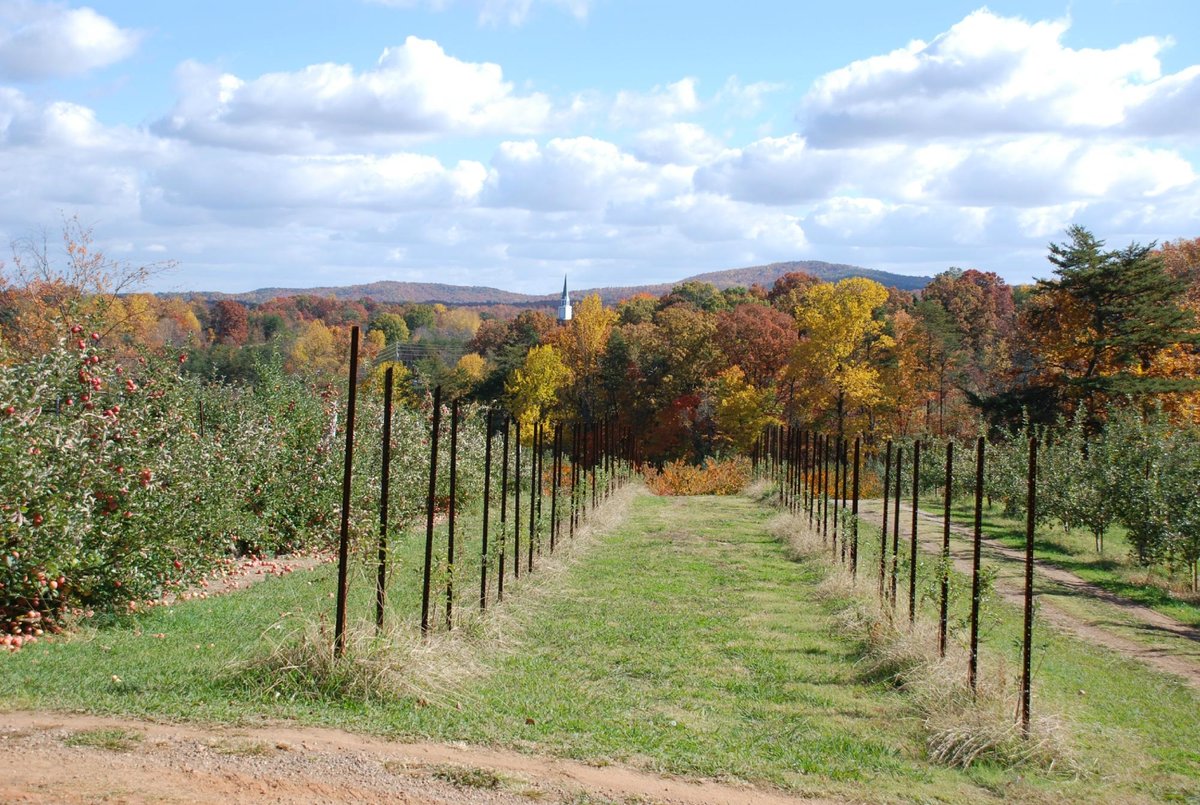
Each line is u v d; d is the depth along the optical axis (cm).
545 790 477
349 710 583
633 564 1390
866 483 3034
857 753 596
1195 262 4878
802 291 7606
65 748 462
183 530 938
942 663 750
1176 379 3416
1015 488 2181
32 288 2047
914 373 5169
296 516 1404
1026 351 4762
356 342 647
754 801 498
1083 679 820
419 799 446
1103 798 546
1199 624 1119
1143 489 1526
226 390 1708
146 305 2297
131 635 770
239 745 492
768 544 1659
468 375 6009
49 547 745
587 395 5916
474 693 660
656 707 680
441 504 1791
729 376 4856
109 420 859
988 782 561
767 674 788
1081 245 3759
